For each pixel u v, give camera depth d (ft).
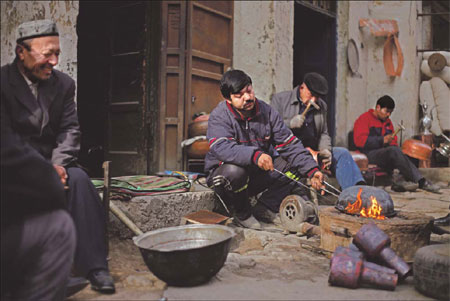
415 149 21.44
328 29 27.61
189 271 7.14
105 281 6.93
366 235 7.60
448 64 24.17
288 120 14.33
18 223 5.51
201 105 18.56
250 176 12.46
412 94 30.14
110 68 18.90
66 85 7.84
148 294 6.99
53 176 5.70
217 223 9.85
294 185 12.52
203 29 18.65
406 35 30.04
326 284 7.55
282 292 7.11
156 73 17.58
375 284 7.23
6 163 5.41
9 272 5.51
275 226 12.21
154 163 17.61
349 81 28.60
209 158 12.17
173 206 10.87
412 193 19.70
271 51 20.54
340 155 13.96
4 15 12.62
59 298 5.84
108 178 8.17
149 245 7.77
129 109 18.25
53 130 7.68
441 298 6.64
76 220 7.18
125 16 18.39
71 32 12.76
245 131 11.76
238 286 7.44
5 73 6.98
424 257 6.88
